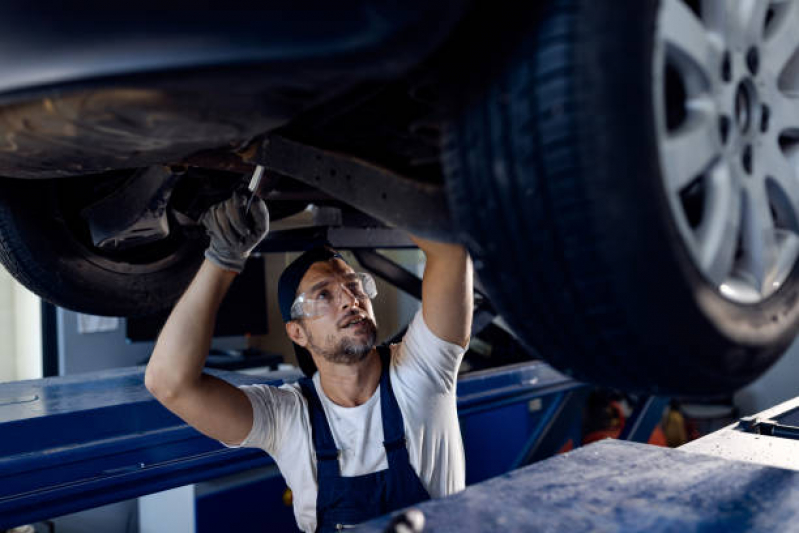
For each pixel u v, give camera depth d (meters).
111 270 1.72
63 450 1.51
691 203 0.81
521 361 2.58
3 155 0.87
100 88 0.63
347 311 1.32
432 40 0.62
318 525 1.30
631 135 0.63
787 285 0.89
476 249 0.74
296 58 0.59
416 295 2.38
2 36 0.63
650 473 0.96
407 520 0.75
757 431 1.41
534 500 0.86
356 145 0.96
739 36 0.81
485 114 0.68
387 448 1.29
